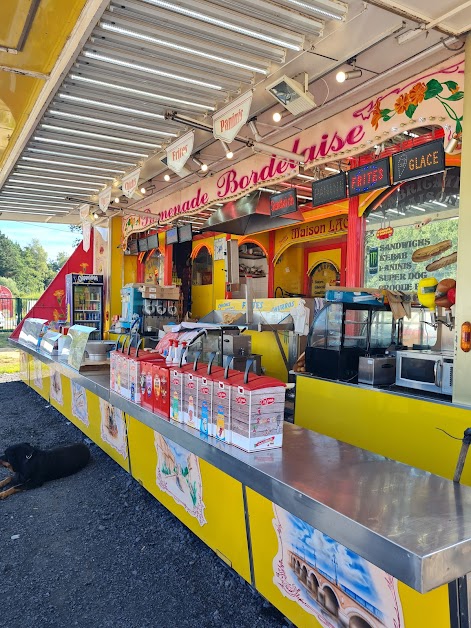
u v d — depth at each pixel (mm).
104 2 2412
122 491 3768
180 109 3879
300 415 3754
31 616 2279
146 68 3172
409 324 3783
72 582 2561
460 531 1341
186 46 2904
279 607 2059
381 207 5828
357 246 6031
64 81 3377
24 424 5773
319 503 1543
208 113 3961
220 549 2480
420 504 1534
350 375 3516
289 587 1983
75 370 4352
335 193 4055
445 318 3025
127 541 2990
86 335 4488
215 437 2291
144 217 8578
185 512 2838
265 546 2115
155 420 2727
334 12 2637
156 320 7559
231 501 2344
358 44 2973
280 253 10164
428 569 1199
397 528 1356
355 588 1651
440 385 2799
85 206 7422
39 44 2912
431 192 5281
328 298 3502
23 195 7039
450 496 1605
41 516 3361
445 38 2846
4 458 3854
